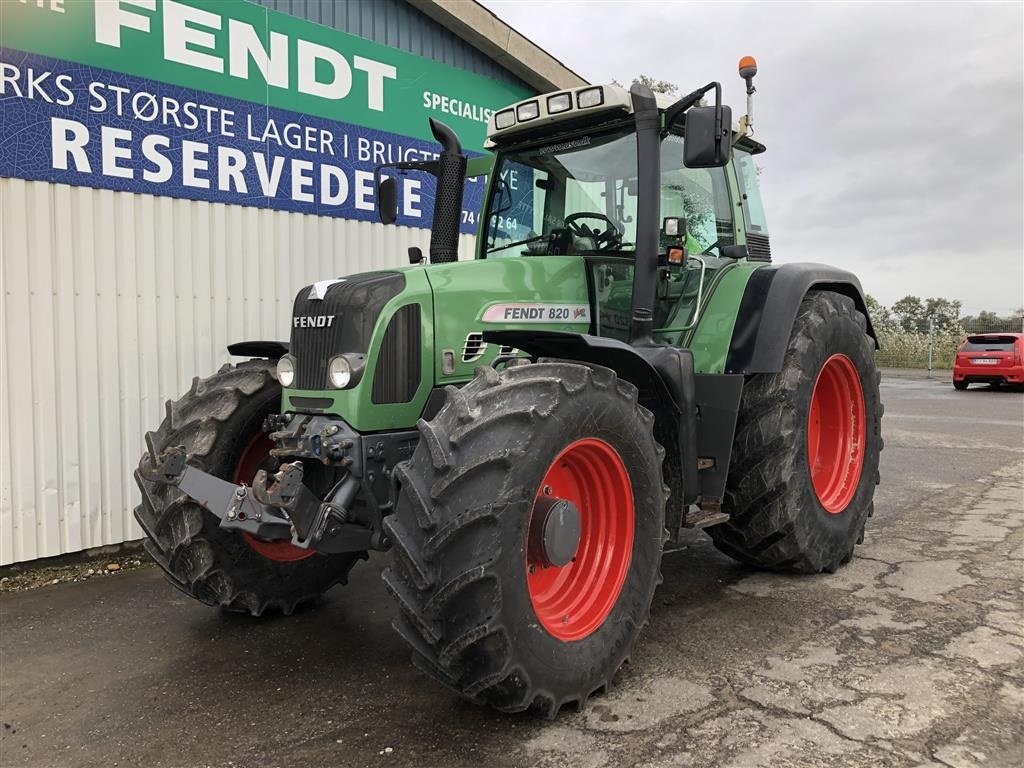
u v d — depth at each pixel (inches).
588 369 104.3
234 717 102.8
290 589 141.1
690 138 118.6
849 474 167.3
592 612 106.3
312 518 102.5
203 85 193.9
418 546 91.7
